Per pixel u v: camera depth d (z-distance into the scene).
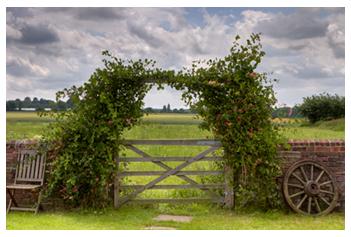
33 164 8.70
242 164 8.57
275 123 8.77
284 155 8.80
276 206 8.68
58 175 8.42
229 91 8.68
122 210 8.72
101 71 8.56
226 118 8.55
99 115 8.59
